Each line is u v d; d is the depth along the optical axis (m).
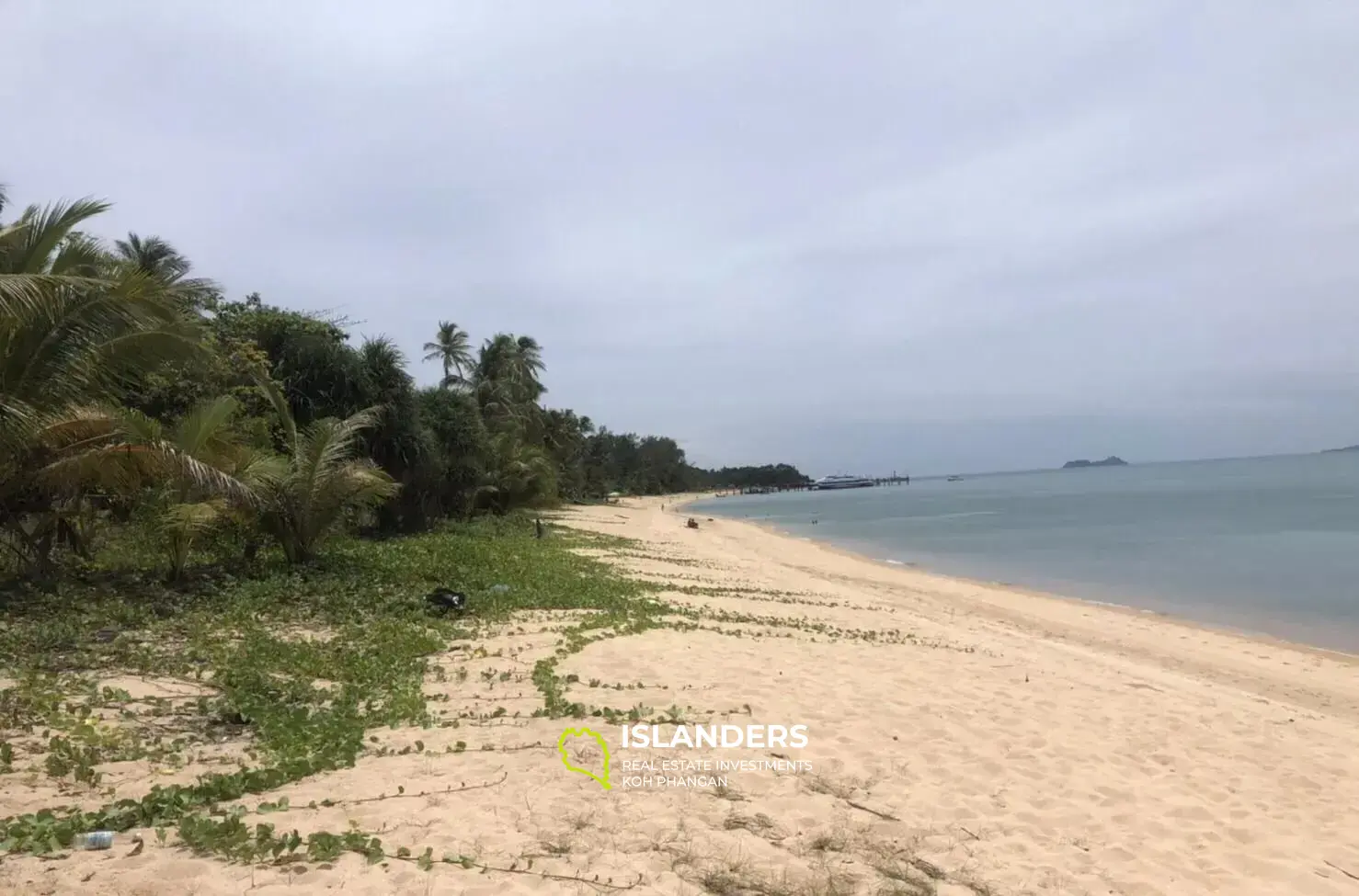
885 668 10.20
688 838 4.83
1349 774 7.57
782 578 23.81
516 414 49.69
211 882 3.72
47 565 11.98
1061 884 4.85
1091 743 7.68
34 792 4.73
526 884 4.06
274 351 22.67
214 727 6.39
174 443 12.38
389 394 23.64
